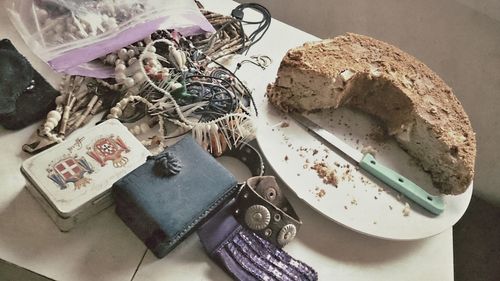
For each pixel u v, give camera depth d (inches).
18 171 26.3
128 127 29.0
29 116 27.6
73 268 23.8
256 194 25.3
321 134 30.7
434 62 42.6
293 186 27.9
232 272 24.7
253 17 37.6
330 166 29.4
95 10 31.1
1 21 32.5
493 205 46.2
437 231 27.8
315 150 30.0
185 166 25.5
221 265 24.9
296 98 31.1
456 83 42.5
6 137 27.3
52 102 28.5
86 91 29.8
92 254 24.4
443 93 31.9
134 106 29.8
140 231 24.8
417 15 40.8
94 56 30.1
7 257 23.5
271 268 25.1
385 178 29.2
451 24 40.1
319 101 31.3
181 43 33.0
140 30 31.3
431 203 28.5
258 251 25.4
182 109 29.4
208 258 25.4
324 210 27.3
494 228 46.4
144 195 24.0
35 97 28.2
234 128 29.1
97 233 25.1
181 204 24.2
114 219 25.7
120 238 25.2
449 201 29.6
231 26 35.6
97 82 30.2
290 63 29.9
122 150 26.1
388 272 26.8
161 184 24.6
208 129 28.7
